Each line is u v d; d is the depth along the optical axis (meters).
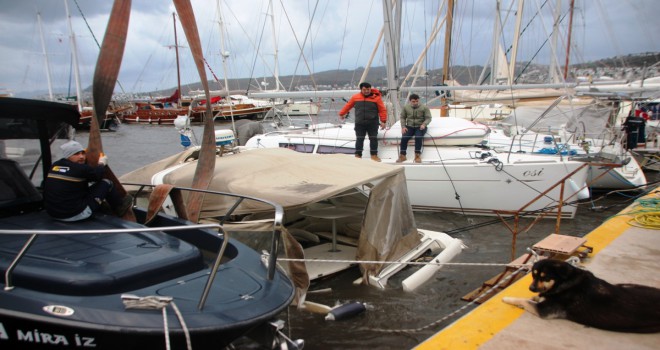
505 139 11.90
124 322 2.73
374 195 6.18
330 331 4.97
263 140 11.67
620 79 13.35
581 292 3.49
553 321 3.55
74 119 4.89
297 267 5.27
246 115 33.16
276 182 5.90
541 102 13.80
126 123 40.88
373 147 10.14
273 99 13.51
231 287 3.40
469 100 14.33
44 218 4.18
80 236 3.79
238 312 3.09
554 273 3.56
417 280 5.96
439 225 9.25
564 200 9.09
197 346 2.91
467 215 9.79
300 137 11.36
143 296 3.04
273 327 3.32
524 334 3.37
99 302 2.88
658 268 4.54
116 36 4.46
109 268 3.16
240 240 5.41
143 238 3.82
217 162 6.91
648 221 5.92
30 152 4.55
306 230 7.82
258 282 3.54
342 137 10.92
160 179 6.65
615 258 4.82
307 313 5.31
